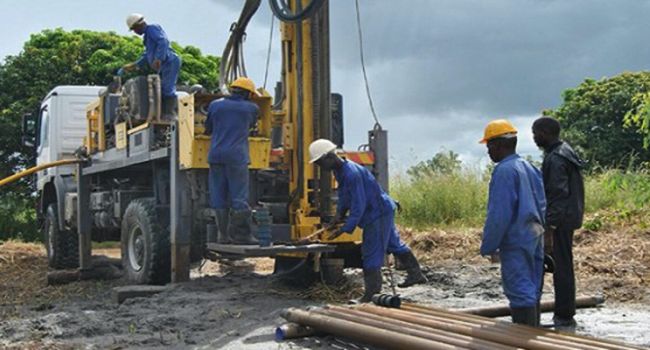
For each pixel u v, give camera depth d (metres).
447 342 5.35
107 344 6.54
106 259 13.56
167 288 9.03
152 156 9.67
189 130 8.86
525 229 5.80
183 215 9.27
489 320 6.16
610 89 27.14
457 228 14.65
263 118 9.18
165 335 6.85
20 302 9.55
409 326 5.89
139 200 10.09
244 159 8.52
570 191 6.69
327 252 8.68
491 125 6.04
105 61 23.62
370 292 7.81
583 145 26.56
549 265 6.92
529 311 5.87
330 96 9.08
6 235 19.94
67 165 13.25
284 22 8.82
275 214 9.30
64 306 8.88
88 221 11.84
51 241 13.19
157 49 10.09
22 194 22.08
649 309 8.05
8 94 23.08
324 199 8.91
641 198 13.41
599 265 10.27
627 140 25.94
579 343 5.29
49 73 23.30
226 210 8.59
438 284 9.89
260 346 6.28
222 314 7.59
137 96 9.74
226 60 10.12
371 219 7.79
